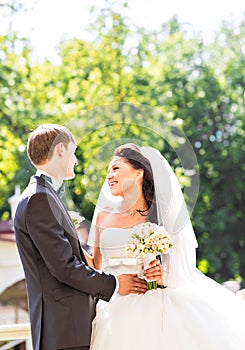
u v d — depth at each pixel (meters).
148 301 3.28
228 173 14.41
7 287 7.78
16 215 3.22
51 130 3.26
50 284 3.15
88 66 13.74
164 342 3.15
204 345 3.15
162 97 14.34
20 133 13.12
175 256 3.41
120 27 14.00
